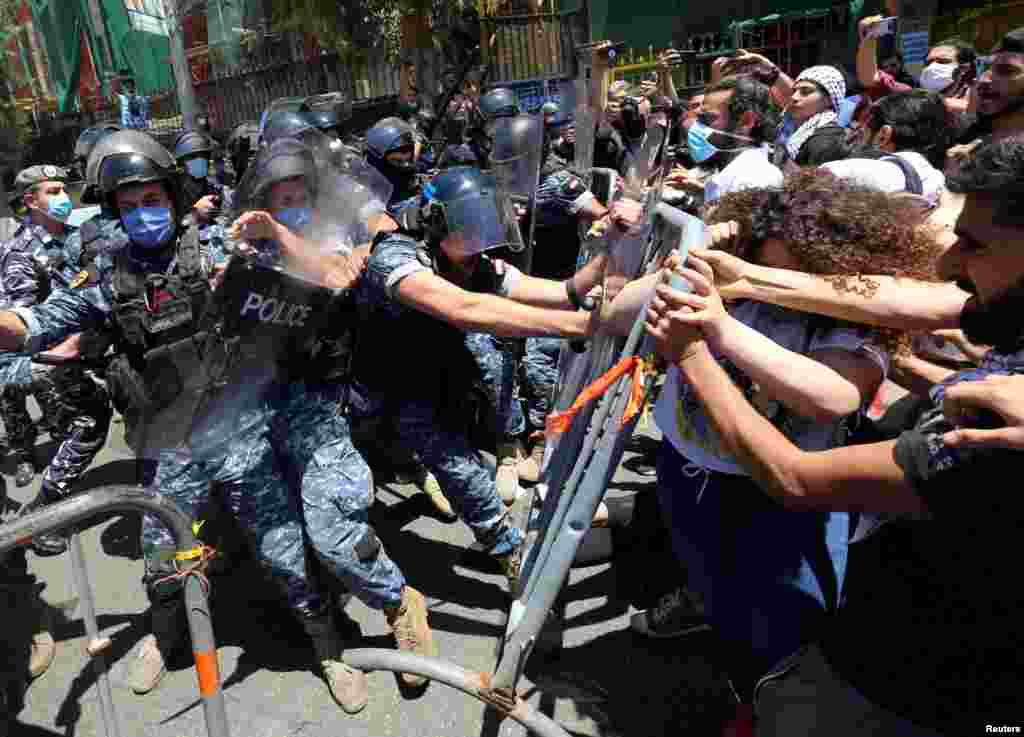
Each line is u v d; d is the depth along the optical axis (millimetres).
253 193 2107
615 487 3656
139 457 2359
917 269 1513
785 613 1681
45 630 2676
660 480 1954
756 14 9320
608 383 1721
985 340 1086
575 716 2277
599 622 2680
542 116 3758
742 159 2516
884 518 1219
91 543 3553
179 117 12750
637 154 3703
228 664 2621
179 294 2211
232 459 2348
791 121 4035
